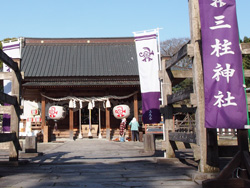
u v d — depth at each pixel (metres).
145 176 4.63
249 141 4.33
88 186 3.89
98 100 19.91
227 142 5.67
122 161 6.66
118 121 22.52
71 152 9.73
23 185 3.99
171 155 6.50
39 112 20.59
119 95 21.08
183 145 6.55
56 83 19.75
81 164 6.29
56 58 23.19
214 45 3.96
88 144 14.77
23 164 6.24
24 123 19.27
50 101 21.41
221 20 3.97
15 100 6.21
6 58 5.48
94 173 5.00
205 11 4.06
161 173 4.91
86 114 22.67
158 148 10.91
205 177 4.21
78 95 20.73
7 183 4.14
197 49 4.58
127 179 4.39
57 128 21.89
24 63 22.05
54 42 24.95
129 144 14.59
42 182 4.20
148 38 7.99
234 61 3.87
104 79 20.92
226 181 3.66
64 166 5.97
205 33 4.03
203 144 4.43
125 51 24.45
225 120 3.80
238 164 3.75
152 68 7.90
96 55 23.86
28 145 8.44
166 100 6.61
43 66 21.88
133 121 17.53
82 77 20.80
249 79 21.59
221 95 3.86
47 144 15.44
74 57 23.45
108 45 25.27
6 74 6.28
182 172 4.98
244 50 4.43
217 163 4.38
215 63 3.93
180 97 5.51
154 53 7.93
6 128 7.98
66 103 21.84
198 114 4.50
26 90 21.05
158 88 7.85
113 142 16.56
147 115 7.79
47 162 6.62
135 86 20.17
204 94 4.17
